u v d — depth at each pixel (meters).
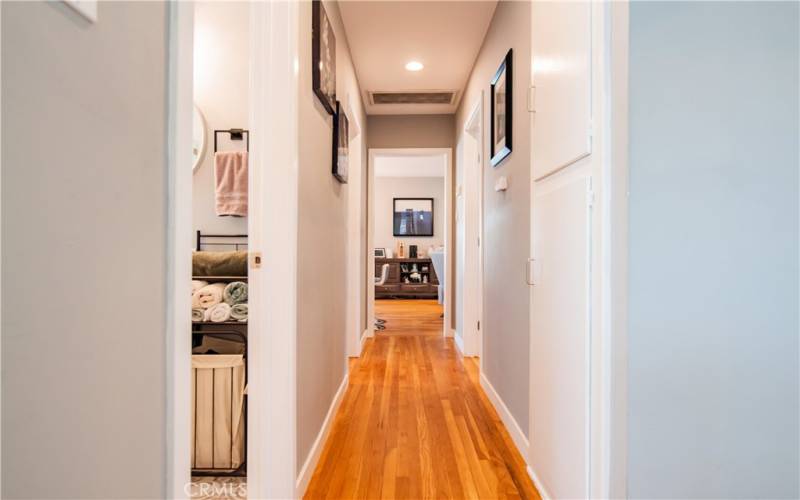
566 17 1.32
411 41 2.99
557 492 1.40
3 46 0.40
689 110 1.00
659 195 1.00
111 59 0.54
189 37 0.71
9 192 0.41
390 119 4.52
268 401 1.41
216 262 1.83
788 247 1.00
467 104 3.67
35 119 0.44
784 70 1.00
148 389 0.62
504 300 2.28
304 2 1.62
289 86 1.43
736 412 1.01
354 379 3.04
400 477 1.72
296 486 1.49
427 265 8.11
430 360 3.57
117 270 0.56
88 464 0.51
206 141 2.21
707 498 1.01
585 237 1.17
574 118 1.25
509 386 2.16
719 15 1.00
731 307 1.00
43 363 0.45
